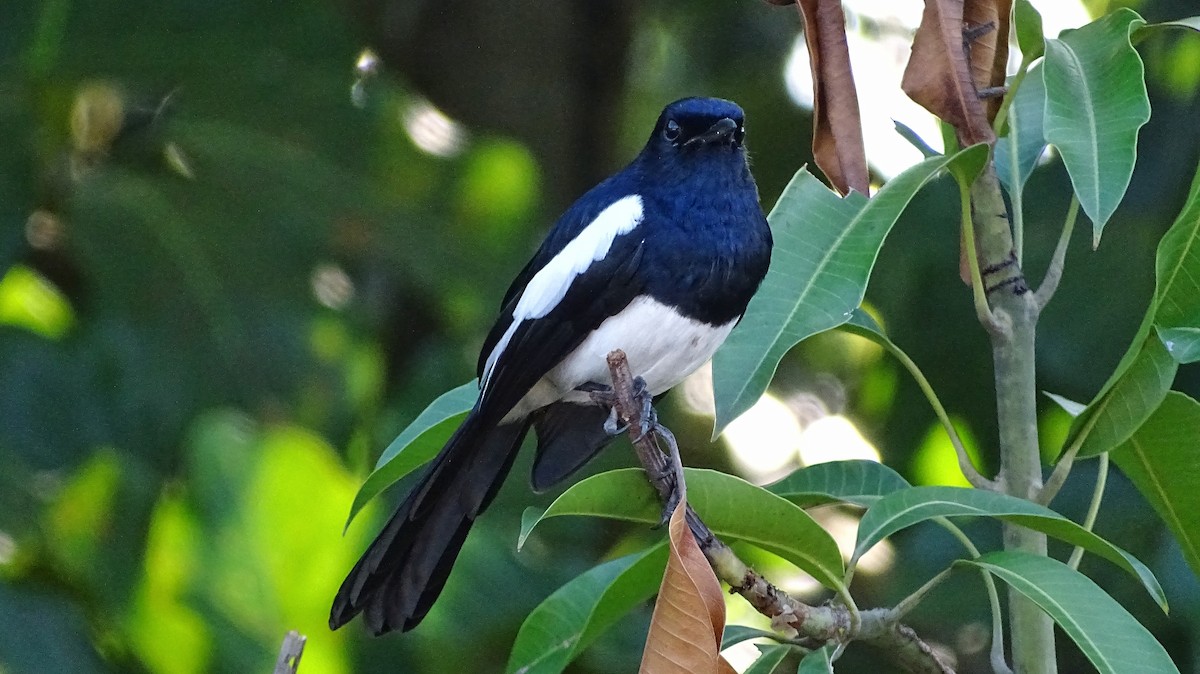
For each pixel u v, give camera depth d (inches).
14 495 370.0
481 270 447.8
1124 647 267.0
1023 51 316.5
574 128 556.4
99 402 390.6
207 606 346.3
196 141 431.2
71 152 421.1
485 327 449.4
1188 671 431.2
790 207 298.2
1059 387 443.2
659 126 379.9
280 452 353.1
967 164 292.5
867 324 313.4
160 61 424.8
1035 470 305.9
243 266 418.9
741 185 370.0
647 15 585.9
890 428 477.7
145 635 348.5
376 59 498.3
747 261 366.9
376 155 448.8
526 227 466.9
